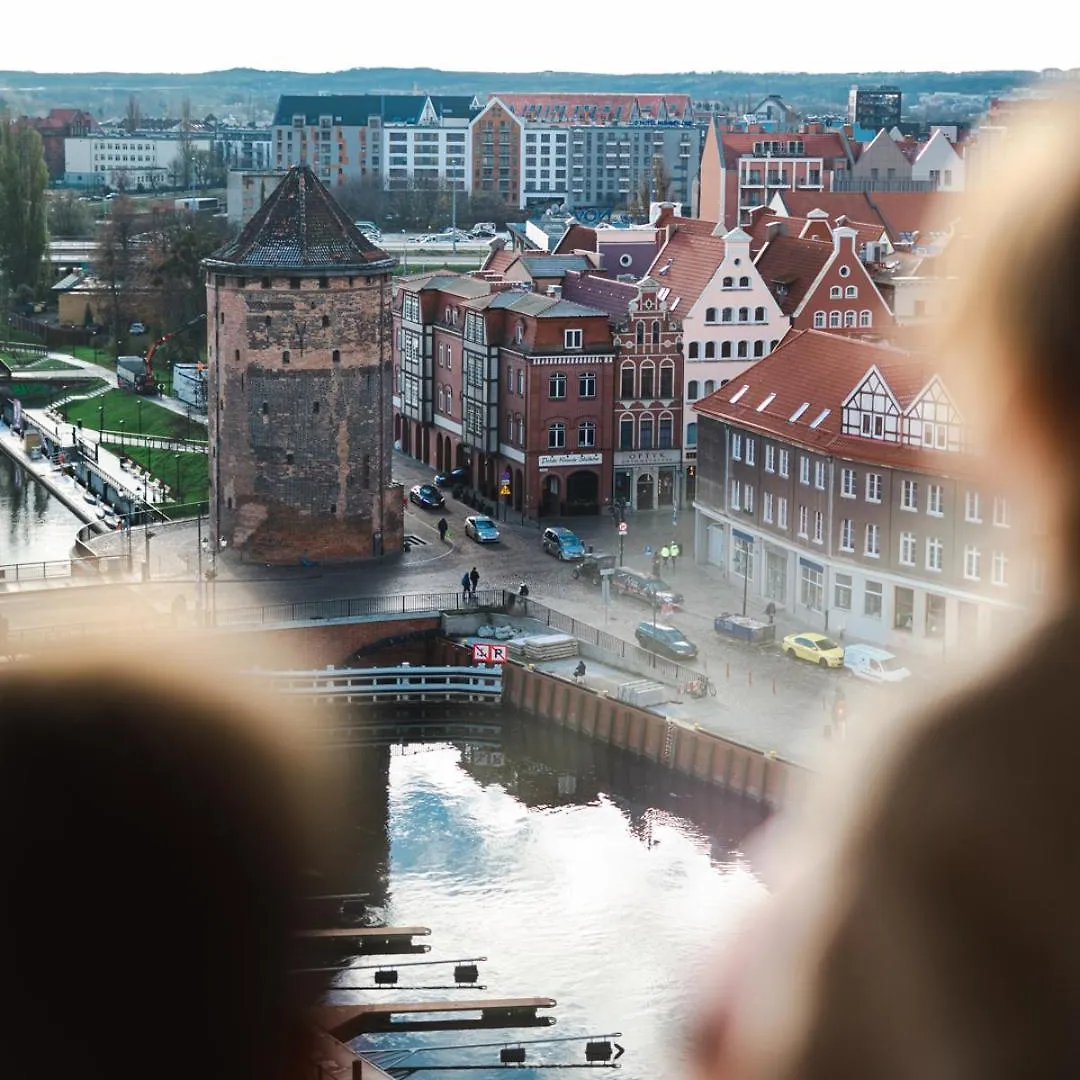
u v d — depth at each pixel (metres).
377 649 129.75
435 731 121.38
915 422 116.75
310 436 140.50
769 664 119.62
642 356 155.62
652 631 121.19
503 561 144.25
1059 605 7.11
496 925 88.25
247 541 142.38
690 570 140.88
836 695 105.25
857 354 129.88
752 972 6.95
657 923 88.38
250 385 139.88
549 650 124.81
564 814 104.31
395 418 183.12
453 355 168.12
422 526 153.88
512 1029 77.44
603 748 115.25
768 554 132.75
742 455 134.25
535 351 153.50
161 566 142.62
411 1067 74.00
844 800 7.01
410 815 104.25
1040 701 6.89
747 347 158.25
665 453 157.88
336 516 141.75
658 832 101.12
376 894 92.06
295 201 140.38
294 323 138.88
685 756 108.44
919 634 118.44
